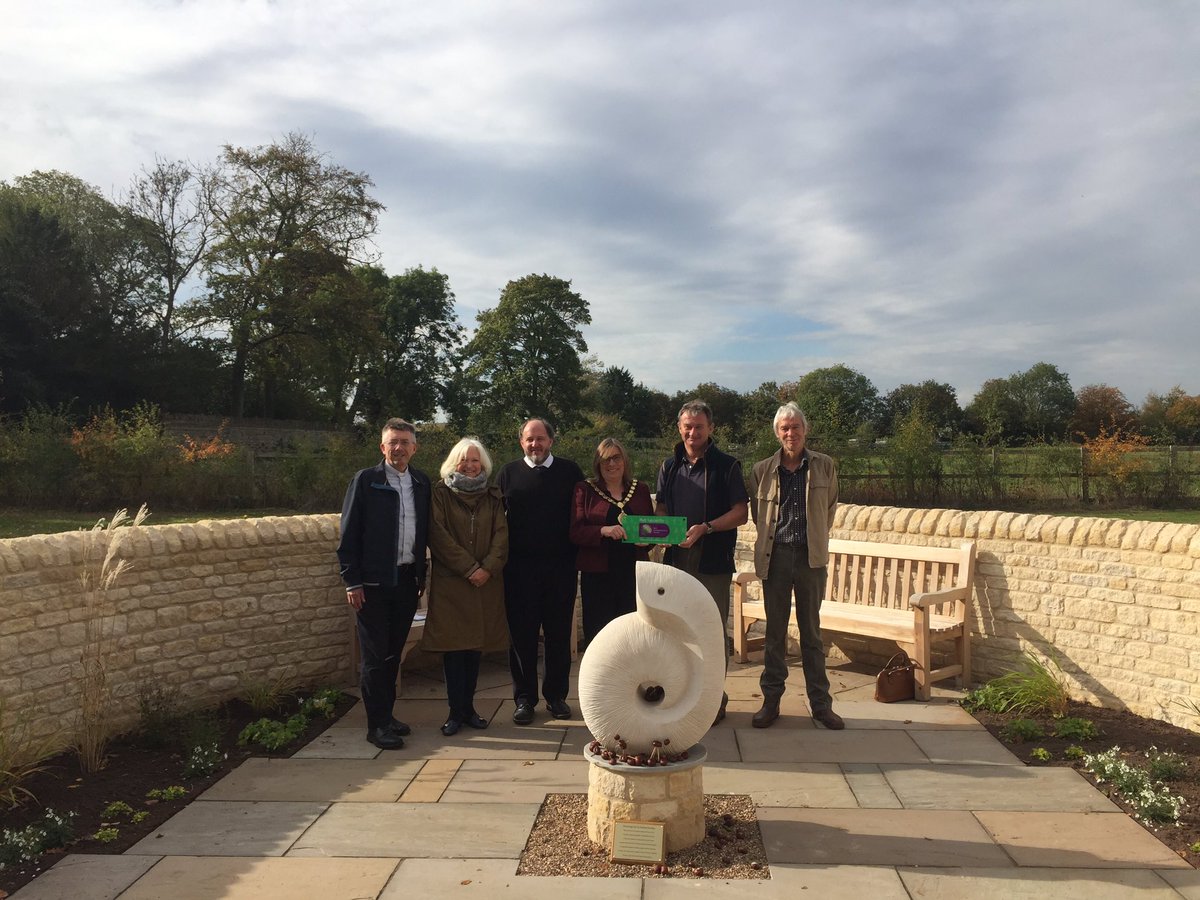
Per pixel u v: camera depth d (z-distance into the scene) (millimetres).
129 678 5234
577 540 5363
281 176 36750
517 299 45656
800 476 5480
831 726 5285
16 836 3633
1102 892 3170
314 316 38094
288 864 3514
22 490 19141
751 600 7336
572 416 46719
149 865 3521
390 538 5176
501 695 6293
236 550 5859
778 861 3467
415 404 50938
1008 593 6047
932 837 3680
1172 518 18797
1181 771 4320
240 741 5129
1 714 4238
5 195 39250
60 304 34906
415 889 3270
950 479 20781
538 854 3576
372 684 5102
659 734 3543
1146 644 5328
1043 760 4645
